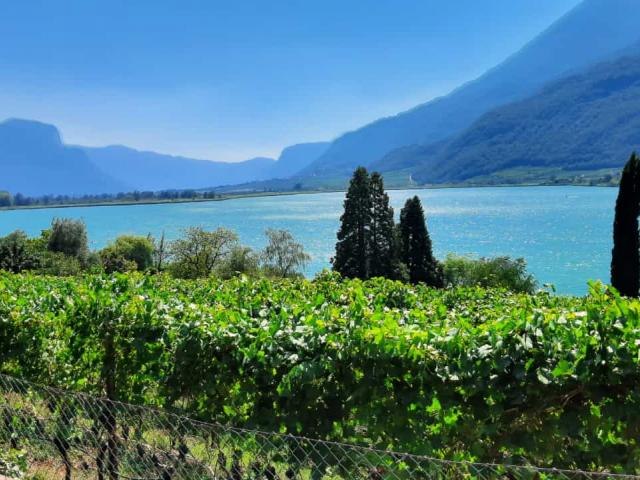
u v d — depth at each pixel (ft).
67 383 19.03
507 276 132.77
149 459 15.51
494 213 554.05
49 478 17.26
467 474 12.71
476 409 12.91
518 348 12.73
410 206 147.84
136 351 17.42
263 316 19.02
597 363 12.09
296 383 14.05
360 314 16.19
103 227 497.05
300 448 13.73
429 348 13.34
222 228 179.63
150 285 24.84
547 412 12.60
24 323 19.97
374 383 13.57
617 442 12.39
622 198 93.35
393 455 12.55
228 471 14.48
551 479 12.44
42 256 152.76
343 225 149.89
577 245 339.98
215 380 15.29
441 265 152.76
